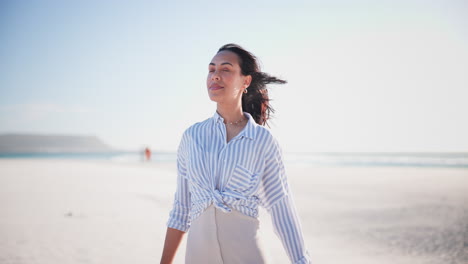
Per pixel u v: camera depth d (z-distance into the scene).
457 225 8.14
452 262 5.54
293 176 22.77
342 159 60.88
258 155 1.73
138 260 4.80
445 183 17.53
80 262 4.70
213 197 1.66
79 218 7.55
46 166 31.22
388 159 57.72
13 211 8.30
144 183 15.59
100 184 15.04
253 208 1.71
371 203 11.33
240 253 1.64
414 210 10.07
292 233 1.76
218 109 1.87
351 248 6.25
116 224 6.99
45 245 5.50
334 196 12.99
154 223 7.10
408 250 6.18
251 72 1.92
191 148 1.79
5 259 4.79
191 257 1.69
